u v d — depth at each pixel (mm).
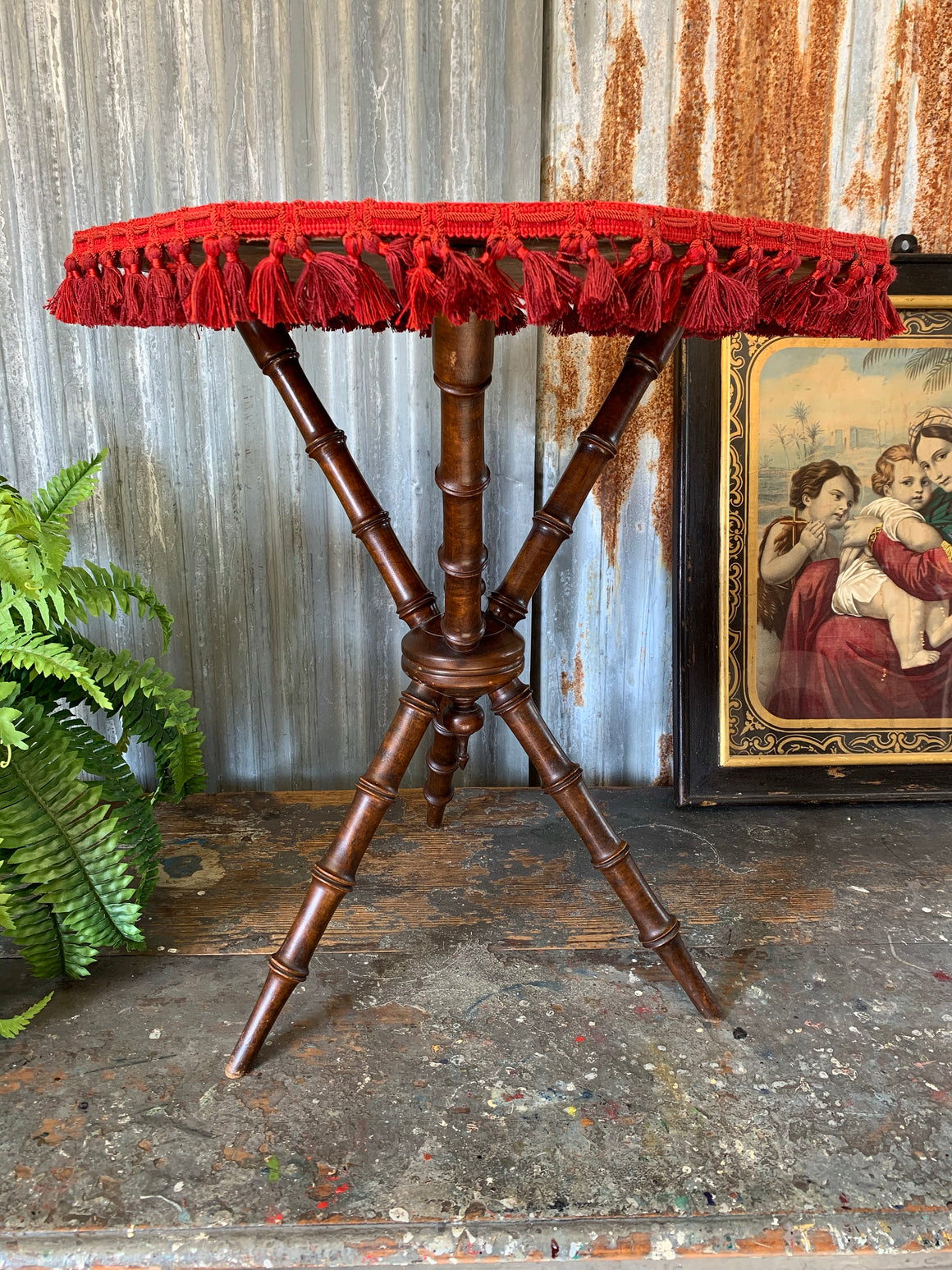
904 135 1952
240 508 1982
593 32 1850
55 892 1323
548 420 2004
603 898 1639
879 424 1976
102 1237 965
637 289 967
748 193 1953
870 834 1896
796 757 1991
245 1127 1111
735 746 1983
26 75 1785
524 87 1834
